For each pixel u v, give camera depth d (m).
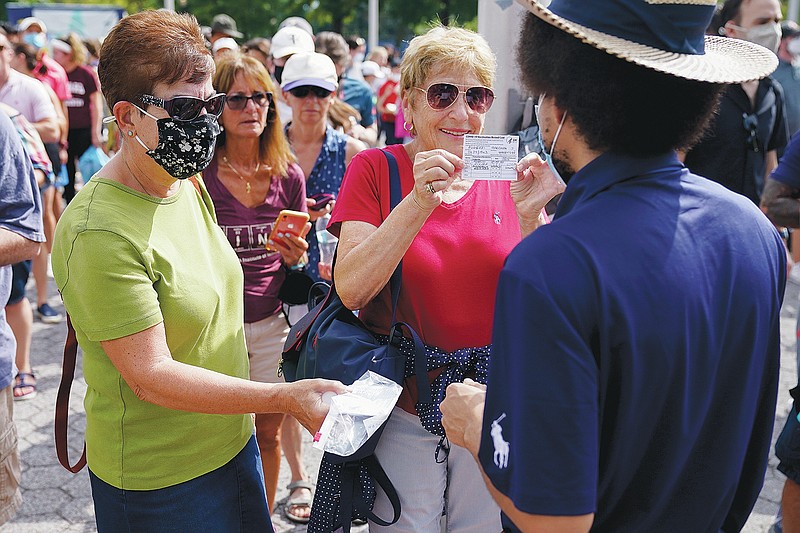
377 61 14.57
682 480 1.33
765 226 1.33
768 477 3.78
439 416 2.05
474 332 2.11
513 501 1.17
